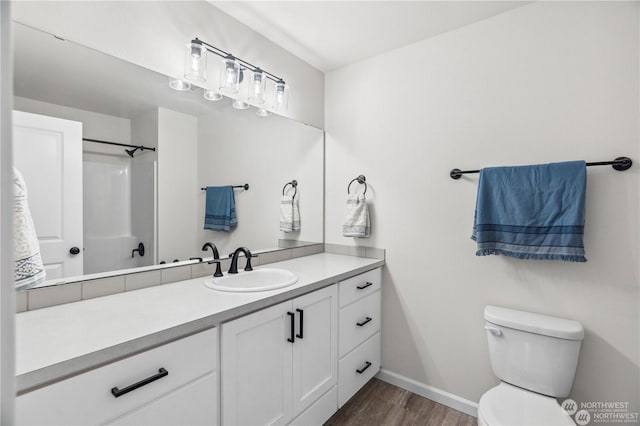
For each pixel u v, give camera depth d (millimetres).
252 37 1908
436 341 1964
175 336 982
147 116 1472
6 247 302
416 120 2031
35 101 1157
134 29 1397
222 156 1795
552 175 1501
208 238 1728
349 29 1902
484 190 1655
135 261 1437
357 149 2297
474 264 1825
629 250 1418
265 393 1297
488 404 1357
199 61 1554
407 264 2074
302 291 1454
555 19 1586
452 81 1895
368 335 2012
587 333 1508
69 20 1215
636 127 1404
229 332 1147
